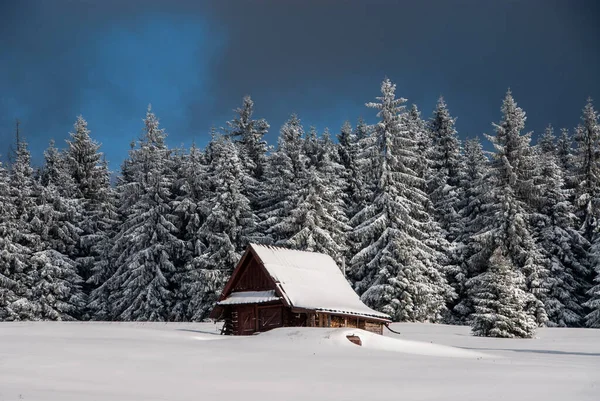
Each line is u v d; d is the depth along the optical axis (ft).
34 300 228.02
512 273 162.71
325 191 209.26
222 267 211.00
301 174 230.48
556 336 159.33
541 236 226.38
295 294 138.00
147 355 82.84
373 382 64.75
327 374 70.54
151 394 55.83
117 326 149.18
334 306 139.74
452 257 227.61
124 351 85.20
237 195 217.97
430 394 57.77
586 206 227.40
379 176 206.08
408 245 200.44
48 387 57.88
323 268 156.87
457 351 107.24
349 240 222.89
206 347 93.71
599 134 230.07
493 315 155.12
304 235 202.08
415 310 195.11
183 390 58.70
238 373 70.59
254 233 223.10
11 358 75.25
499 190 214.07
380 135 209.36
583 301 226.38
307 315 137.08
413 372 73.15
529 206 217.36
